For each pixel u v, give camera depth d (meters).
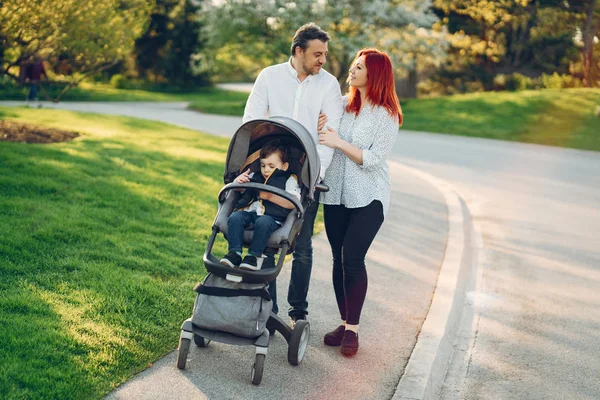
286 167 4.69
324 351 4.92
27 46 13.87
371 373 4.59
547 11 42.53
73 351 4.29
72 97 34.75
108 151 12.10
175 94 48.22
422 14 34.09
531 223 10.17
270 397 4.09
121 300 5.17
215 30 33.81
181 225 7.90
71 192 8.38
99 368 4.12
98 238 6.73
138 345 4.52
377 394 4.27
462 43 37.34
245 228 4.38
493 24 43.78
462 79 46.44
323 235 8.62
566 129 24.80
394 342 5.18
